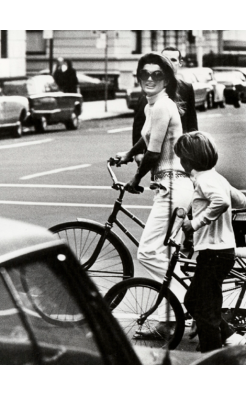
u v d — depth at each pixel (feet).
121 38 157.07
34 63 162.09
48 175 55.77
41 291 9.16
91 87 138.41
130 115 116.88
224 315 20.79
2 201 44.47
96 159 65.46
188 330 22.33
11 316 8.96
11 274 8.89
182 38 171.83
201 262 18.54
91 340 9.47
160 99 21.80
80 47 158.81
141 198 45.57
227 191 18.19
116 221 23.58
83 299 9.42
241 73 138.31
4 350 9.07
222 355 11.17
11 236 9.21
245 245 22.21
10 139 82.28
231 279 20.98
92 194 47.14
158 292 20.62
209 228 18.38
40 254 9.14
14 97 82.17
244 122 104.68
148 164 21.84
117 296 20.67
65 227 23.95
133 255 31.48
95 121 107.45
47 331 9.24
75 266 9.42
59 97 90.33
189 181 21.91
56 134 88.17
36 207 42.52
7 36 122.52
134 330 20.61
